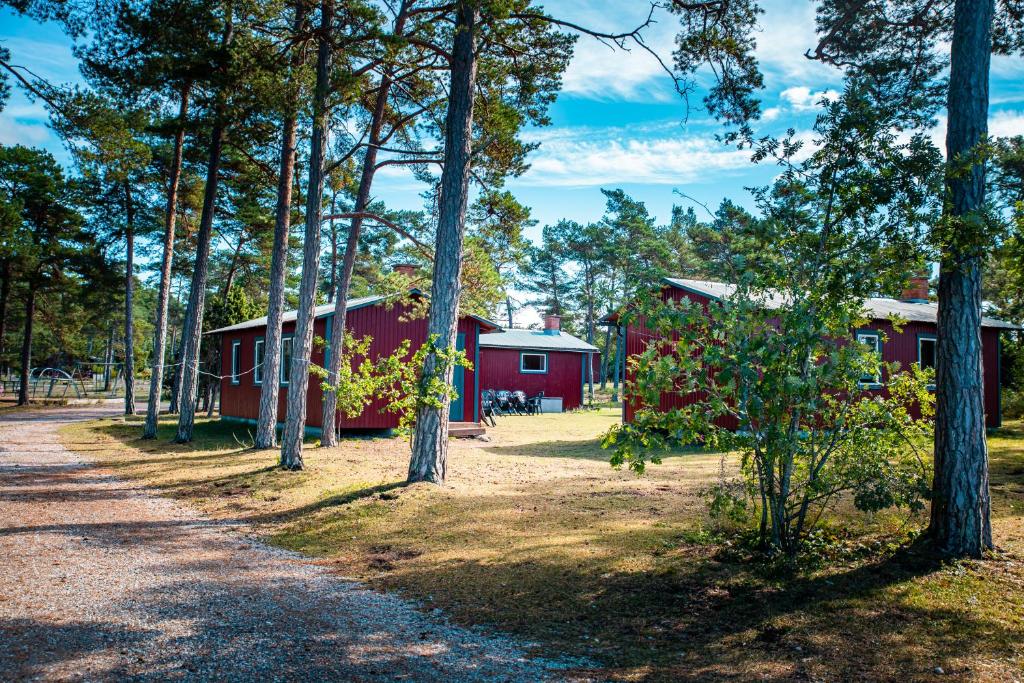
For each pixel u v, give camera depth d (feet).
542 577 19.36
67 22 39.22
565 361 112.06
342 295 48.29
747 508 26.03
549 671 13.56
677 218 188.75
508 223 45.32
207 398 101.55
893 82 32.01
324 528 26.17
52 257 110.93
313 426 58.75
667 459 43.96
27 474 39.96
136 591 18.40
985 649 14.19
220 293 127.03
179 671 13.14
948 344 20.51
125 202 97.04
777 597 17.34
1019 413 68.90
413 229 51.90
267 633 15.42
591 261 174.91
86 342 170.81
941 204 19.35
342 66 43.70
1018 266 21.08
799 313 18.99
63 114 39.70
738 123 33.40
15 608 16.80
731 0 31.55
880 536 21.79
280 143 61.52
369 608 17.44
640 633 15.58
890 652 14.16
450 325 32.42
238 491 34.06
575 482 34.37
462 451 49.93
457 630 15.93
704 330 20.62
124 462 45.37
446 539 23.72
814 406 19.19
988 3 21.27
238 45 43.32
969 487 19.97
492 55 38.34
